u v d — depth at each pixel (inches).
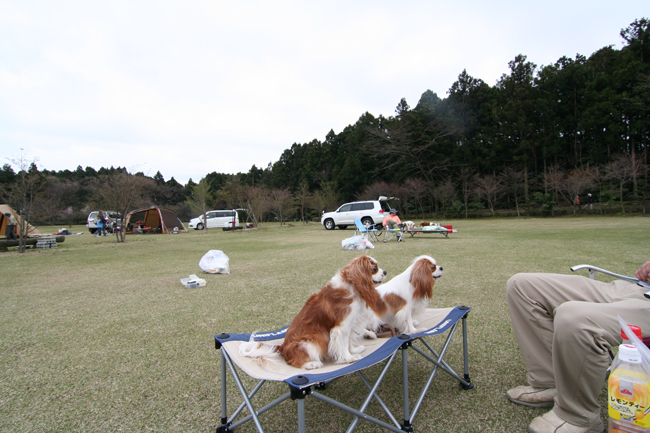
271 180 1883.6
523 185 1168.8
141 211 920.3
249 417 73.3
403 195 1318.9
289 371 67.6
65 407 87.0
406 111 1424.7
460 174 1259.8
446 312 106.8
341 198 1467.8
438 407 80.6
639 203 957.8
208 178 2197.3
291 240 539.2
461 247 370.0
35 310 176.2
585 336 61.7
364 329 92.8
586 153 1202.6
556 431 65.2
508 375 94.6
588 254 284.8
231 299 186.5
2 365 112.6
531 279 80.6
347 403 84.5
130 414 83.2
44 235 567.5
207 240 583.2
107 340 132.6
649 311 64.7
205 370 105.9
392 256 323.3
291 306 170.1
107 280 249.9
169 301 186.4
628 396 53.6
